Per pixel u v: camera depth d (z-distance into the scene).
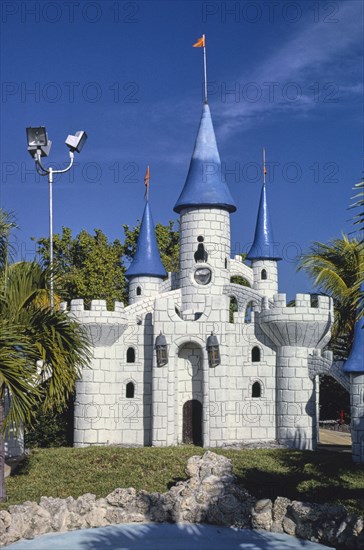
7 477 29.33
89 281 59.91
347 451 38.25
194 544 21.23
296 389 38.34
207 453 27.22
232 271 50.31
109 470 30.06
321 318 37.88
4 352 22.88
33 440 39.81
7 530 21.61
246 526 23.03
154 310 39.00
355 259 36.41
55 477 29.28
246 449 36.44
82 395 39.16
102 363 39.50
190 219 42.81
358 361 32.25
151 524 23.48
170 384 38.53
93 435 38.94
